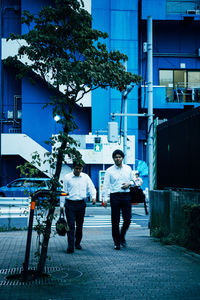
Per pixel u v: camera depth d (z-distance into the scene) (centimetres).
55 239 891
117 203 716
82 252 676
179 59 2650
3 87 2561
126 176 723
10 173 2523
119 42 2472
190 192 676
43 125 2503
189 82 2656
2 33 2533
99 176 2284
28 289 430
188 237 660
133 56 2477
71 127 514
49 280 471
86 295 404
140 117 2578
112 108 2441
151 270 519
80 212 705
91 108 2433
